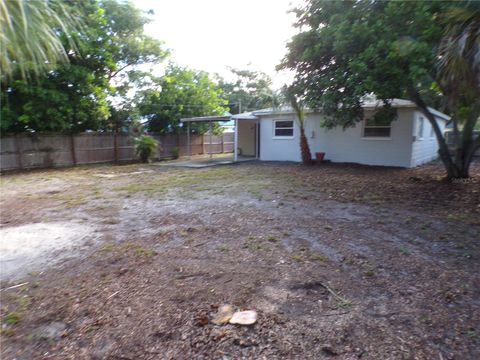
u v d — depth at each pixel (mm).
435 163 14203
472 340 2232
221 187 8773
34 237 4781
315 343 2240
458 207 6168
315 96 9141
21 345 2289
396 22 6816
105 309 2730
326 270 3416
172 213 6020
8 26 2377
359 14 7484
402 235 4555
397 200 6871
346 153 14062
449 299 2785
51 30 2674
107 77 16516
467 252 3881
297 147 15391
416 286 3033
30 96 13258
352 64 7160
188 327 2449
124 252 4055
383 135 13016
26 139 13930
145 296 2932
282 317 2555
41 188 9273
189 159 18203
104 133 16719
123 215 5992
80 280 3305
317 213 5848
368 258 3725
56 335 2396
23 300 2924
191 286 3104
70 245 4391
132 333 2393
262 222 5285
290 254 3875
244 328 2416
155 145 17141
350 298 2840
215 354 2156
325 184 8945
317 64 8797
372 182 9133
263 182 9453
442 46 4887
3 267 3699
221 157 18875
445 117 16328
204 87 21891
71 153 15469
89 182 10297
